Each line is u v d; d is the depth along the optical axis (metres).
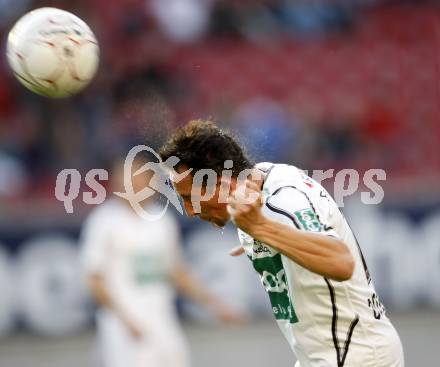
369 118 50.56
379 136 50.09
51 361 33.88
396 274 40.53
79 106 48.06
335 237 12.99
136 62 50.53
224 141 14.03
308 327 14.38
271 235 12.73
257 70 52.00
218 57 52.09
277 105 51.00
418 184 41.34
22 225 38.19
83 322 38.47
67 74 16.23
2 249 37.94
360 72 51.78
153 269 26.50
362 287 14.44
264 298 39.53
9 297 37.88
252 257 14.81
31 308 38.09
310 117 50.47
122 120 47.84
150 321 26.19
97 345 35.91
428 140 50.25
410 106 50.94
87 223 38.72
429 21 52.91
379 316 14.64
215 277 39.12
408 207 40.75
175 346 26.69
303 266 12.79
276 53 52.41
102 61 50.09
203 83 51.28
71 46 16.20
